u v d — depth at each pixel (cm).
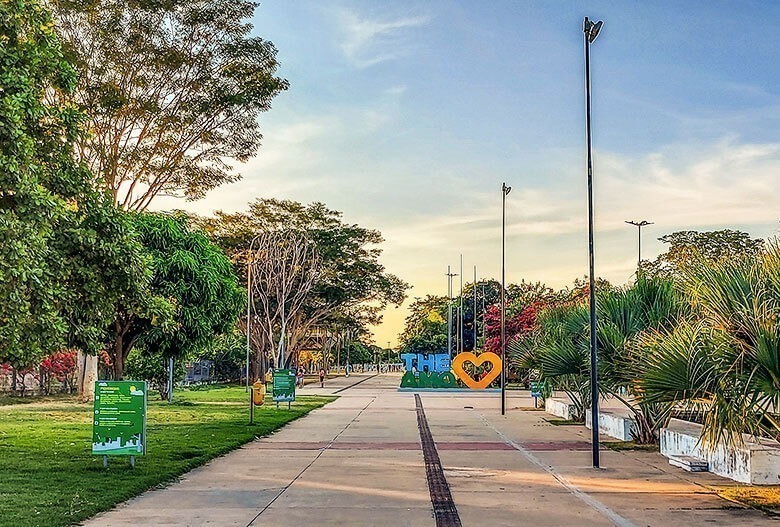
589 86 1692
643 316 2014
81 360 3734
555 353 2239
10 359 1572
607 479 1464
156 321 2100
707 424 1211
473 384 5409
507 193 3447
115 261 1756
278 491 1314
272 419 2786
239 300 3356
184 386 5662
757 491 1325
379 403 3984
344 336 10419
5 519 1042
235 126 3778
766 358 1098
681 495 1289
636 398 1448
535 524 1056
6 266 1355
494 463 1691
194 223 6303
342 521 1070
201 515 1109
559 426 2667
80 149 3494
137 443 1474
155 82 3584
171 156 3756
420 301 12294
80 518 1067
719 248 5375
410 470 1575
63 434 2167
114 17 3422
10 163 1395
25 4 1602
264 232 6419
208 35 3578
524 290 7312
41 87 1680
